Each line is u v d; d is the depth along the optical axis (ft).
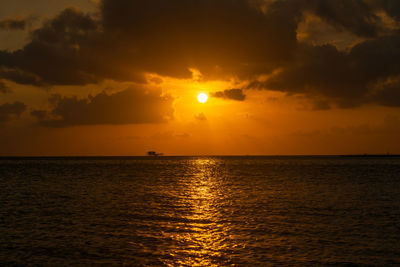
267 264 76.74
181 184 259.19
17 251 85.15
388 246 89.45
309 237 98.37
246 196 187.42
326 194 192.75
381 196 183.42
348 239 96.17
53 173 383.45
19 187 233.14
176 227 111.65
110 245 90.68
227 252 84.99
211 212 138.41
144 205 156.25
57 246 89.40
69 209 144.25
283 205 154.92
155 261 78.74
